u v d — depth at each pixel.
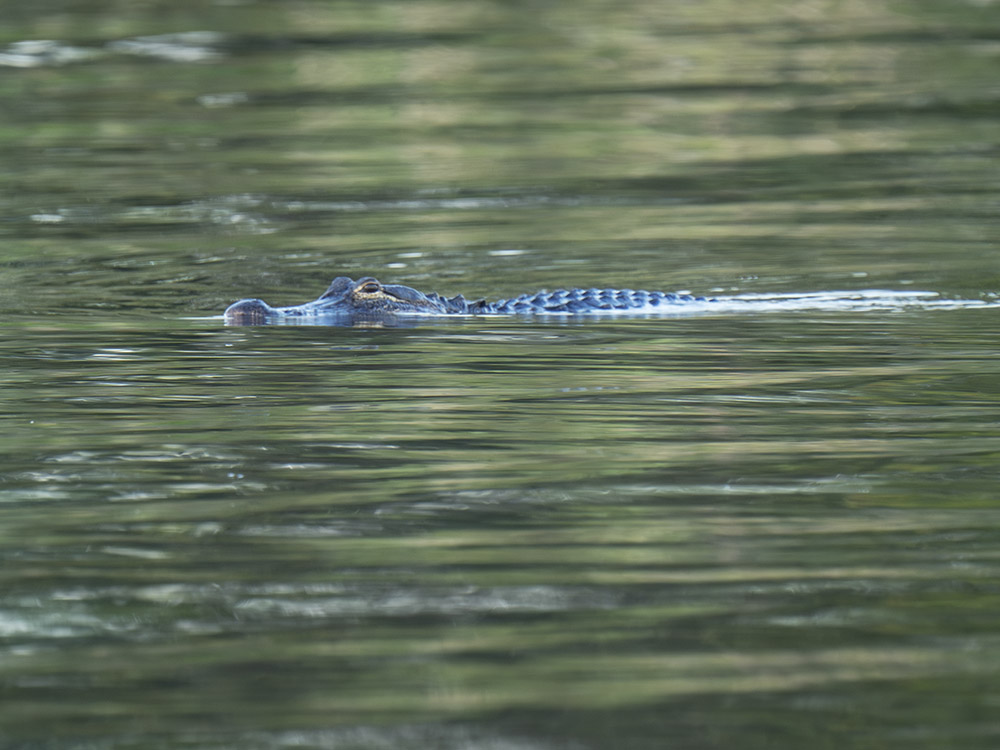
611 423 25.95
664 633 16.55
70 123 69.06
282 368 31.27
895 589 17.75
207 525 20.41
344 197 55.78
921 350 32.81
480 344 34.22
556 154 62.78
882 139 64.31
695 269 44.53
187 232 50.19
